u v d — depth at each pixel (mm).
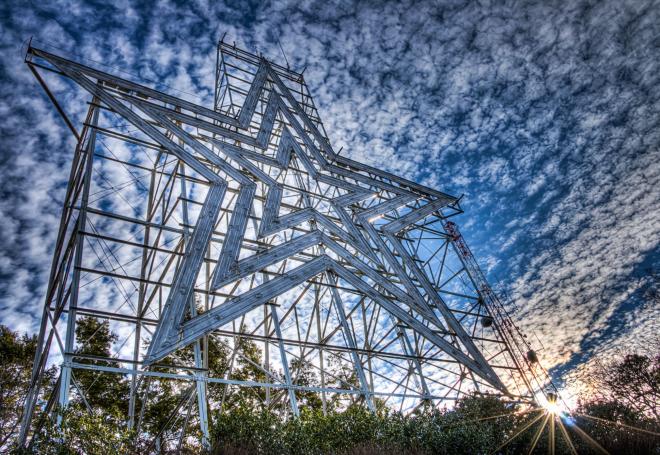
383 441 15359
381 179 32094
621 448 18219
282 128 28422
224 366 27344
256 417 14867
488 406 21016
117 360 15180
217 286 18984
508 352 27750
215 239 20781
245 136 25547
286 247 22578
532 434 19188
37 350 16609
